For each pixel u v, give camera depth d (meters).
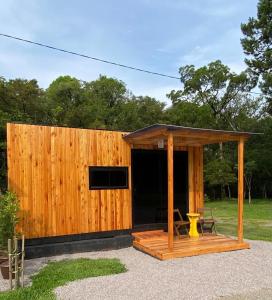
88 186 8.13
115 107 31.55
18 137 7.33
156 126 6.98
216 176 22.06
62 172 7.81
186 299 4.57
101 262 6.56
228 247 7.50
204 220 8.95
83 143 8.12
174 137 7.82
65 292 4.85
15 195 6.73
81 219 8.00
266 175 24.12
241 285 5.13
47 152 7.65
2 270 5.76
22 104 19.08
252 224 12.26
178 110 26.47
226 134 7.68
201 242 7.84
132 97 32.69
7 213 6.15
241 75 25.17
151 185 9.12
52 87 32.41
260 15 21.06
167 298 4.61
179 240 8.06
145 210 8.98
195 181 9.69
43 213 7.53
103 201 8.31
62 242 7.73
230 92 26.20
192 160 9.67
